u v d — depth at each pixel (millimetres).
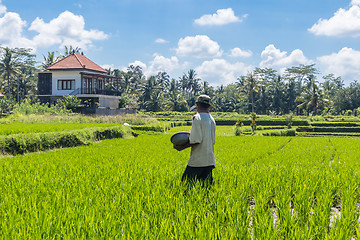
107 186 5617
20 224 3586
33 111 38594
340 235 3455
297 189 5758
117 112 48750
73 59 51688
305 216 4414
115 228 3557
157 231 3559
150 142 20219
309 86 118438
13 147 13609
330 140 29750
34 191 5211
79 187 5449
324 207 4516
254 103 101438
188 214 4082
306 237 3424
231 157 12641
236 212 4277
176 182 5984
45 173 7082
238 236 3514
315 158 13562
